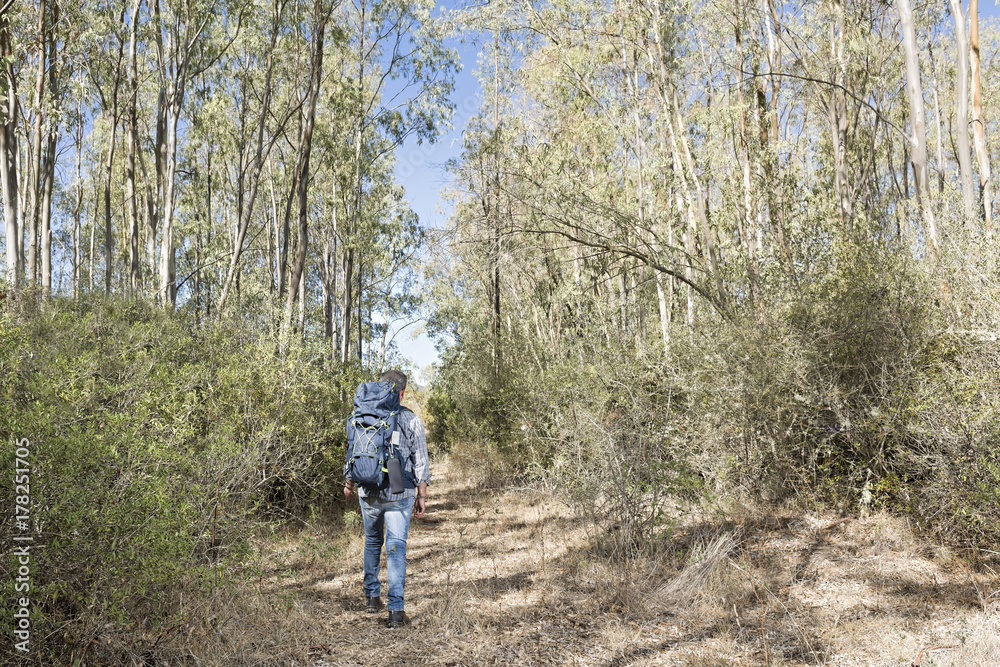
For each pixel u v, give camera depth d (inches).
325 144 765.9
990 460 182.7
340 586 198.7
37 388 139.9
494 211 362.0
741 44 388.5
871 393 238.2
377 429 167.3
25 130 522.0
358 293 1034.1
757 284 289.6
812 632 151.6
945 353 219.9
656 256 344.5
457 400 657.0
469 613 169.3
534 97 553.3
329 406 315.9
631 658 143.6
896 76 476.1
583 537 238.7
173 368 232.7
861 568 189.6
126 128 698.8
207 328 331.6
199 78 693.3
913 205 273.6
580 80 442.6
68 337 233.5
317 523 275.4
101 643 124.9
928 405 197.8
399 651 146.6
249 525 182.4
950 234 231.9
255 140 792.9
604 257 371.6
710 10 394.3
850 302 247.1
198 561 149.1
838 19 391.5
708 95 409.7
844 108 406.3
